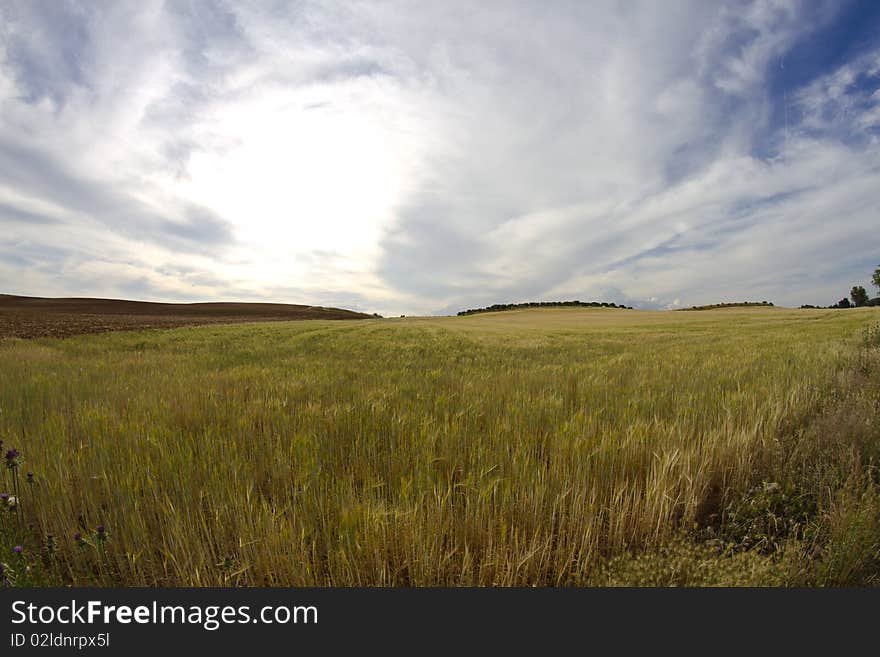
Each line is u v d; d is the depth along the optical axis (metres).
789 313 58.88
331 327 37.50
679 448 3.77
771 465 3.83
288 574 2.54
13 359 13.20
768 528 3.02
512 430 4.63
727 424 4.47
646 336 28.38
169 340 25.11
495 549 2.64
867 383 6.25
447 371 10.92
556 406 5.66
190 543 2.70
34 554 2.75
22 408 6.16
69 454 4.02
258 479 3.72
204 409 5.88
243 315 77.50
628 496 3.04
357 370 11.12
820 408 5.53
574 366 11.18
